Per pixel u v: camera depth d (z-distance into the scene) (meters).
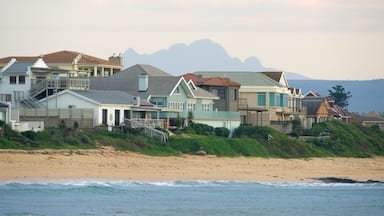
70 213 173.00
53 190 195.50
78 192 196.62
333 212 198.75
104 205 184.88
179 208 188.12
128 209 182.38
